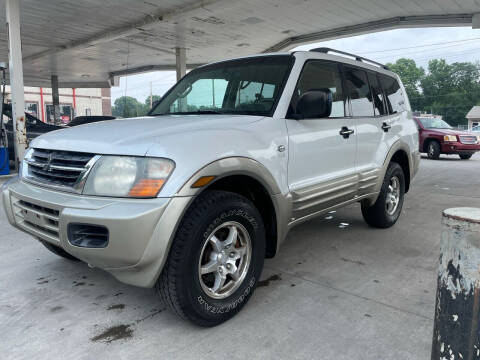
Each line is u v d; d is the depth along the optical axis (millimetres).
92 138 2537
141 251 2174
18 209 2768
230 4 10875
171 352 2268
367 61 4559
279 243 3000
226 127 2707
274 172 2836
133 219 2131
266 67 3439
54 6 11180
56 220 2354
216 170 2389
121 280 2375
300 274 3404
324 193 3375
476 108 63812
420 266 3594
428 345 2334
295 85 3232
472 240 1423
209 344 2346
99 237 2242
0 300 2889
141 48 16688
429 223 5102
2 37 14453
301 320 2619
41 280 3242
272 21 13055
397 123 4684
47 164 2627
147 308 2787
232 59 3824
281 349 2295
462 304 1464
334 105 3660
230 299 2584
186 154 2314
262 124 2898
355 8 11758
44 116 39844
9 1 9016
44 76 23453
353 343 2354
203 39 15273
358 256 3850
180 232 2297
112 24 13070
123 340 2389
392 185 4770
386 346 2324
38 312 2719
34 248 4004
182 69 16875
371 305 2832
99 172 2320
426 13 12266
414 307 2803
